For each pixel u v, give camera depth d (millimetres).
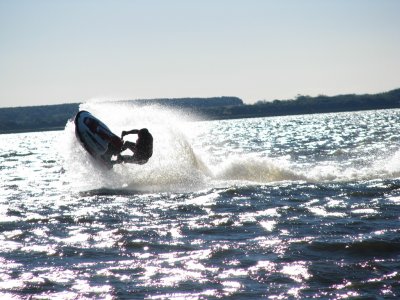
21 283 23031
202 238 29734
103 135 51312
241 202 40344
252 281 22531
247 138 161000
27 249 28656
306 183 47750
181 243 28797
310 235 29234
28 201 46281
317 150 94062
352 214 34375
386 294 20594
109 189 49969
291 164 69438
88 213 38656
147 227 33125
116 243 29328
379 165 62812
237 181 50344
